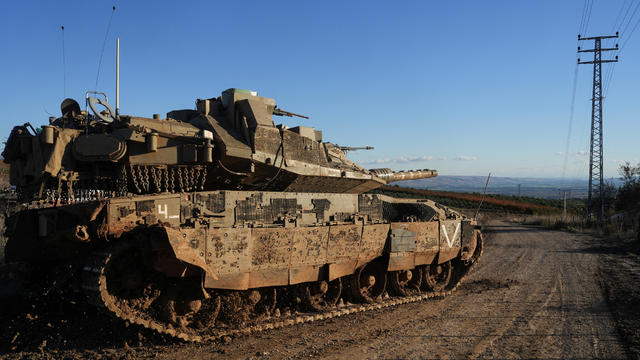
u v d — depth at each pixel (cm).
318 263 1196
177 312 995
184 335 954
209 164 1179
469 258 1727
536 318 1238
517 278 1900
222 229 984
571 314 1280
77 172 1057
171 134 1114
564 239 3653
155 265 910
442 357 918
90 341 970
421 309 1345
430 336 1067
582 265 2255
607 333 1091
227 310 1086
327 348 967
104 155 1038
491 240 3569
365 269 1445
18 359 864
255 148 1246
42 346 923
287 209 1177
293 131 1459
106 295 861
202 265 914
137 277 929
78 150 1047
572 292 1591
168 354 905
